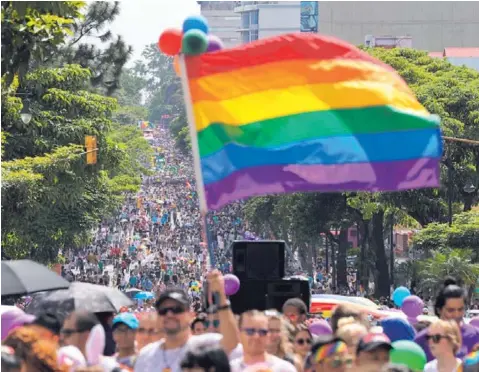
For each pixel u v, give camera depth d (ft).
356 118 105.29
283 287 122.62
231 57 105.09
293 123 104.88
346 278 635.66
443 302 104.68
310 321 113.19
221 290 86.69
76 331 88.43
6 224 359.25
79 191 407.44
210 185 103.35
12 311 103.19
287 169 104.37
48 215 441.68
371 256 581.94
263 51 104.83
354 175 105.09
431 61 604.90
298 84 105.29
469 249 435.94
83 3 147.54
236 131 104.37
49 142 406.21
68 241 474.90
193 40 102.17
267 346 93.50
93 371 69.51
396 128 105.50
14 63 146.30
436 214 497.46
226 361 67.26
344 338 88.58
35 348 76.23
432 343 91.56
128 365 96.37
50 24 145.28
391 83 105.91
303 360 100.32
